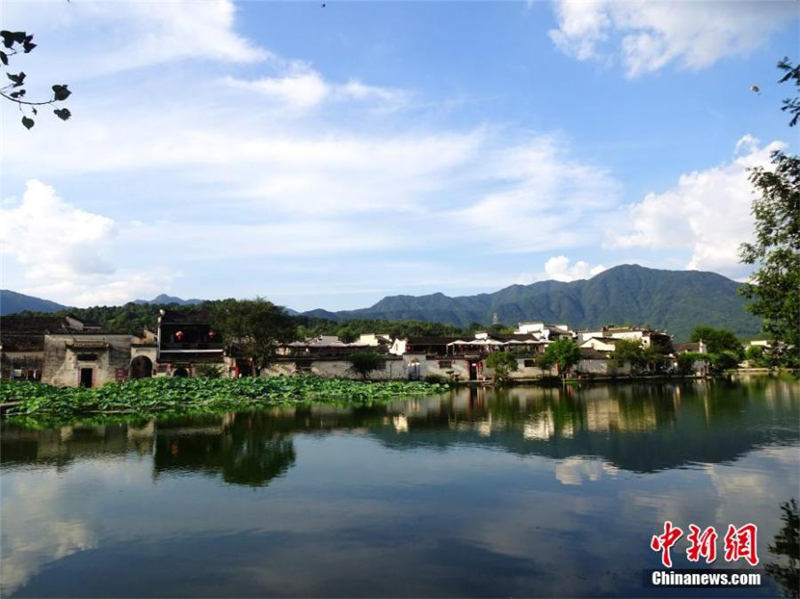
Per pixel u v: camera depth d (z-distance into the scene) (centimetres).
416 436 2969
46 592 1142
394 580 1198
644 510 1670
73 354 5931
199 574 1225
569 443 2758
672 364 9956
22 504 1711
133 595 1130
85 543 1400
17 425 3347
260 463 2286
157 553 1338
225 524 1540
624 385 7400
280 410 4266
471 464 2280
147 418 3716
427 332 14650
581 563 1291
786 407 4356
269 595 1128
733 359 9819
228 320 6512
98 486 1920
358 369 7381
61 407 3859
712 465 2258
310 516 1606
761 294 1472
